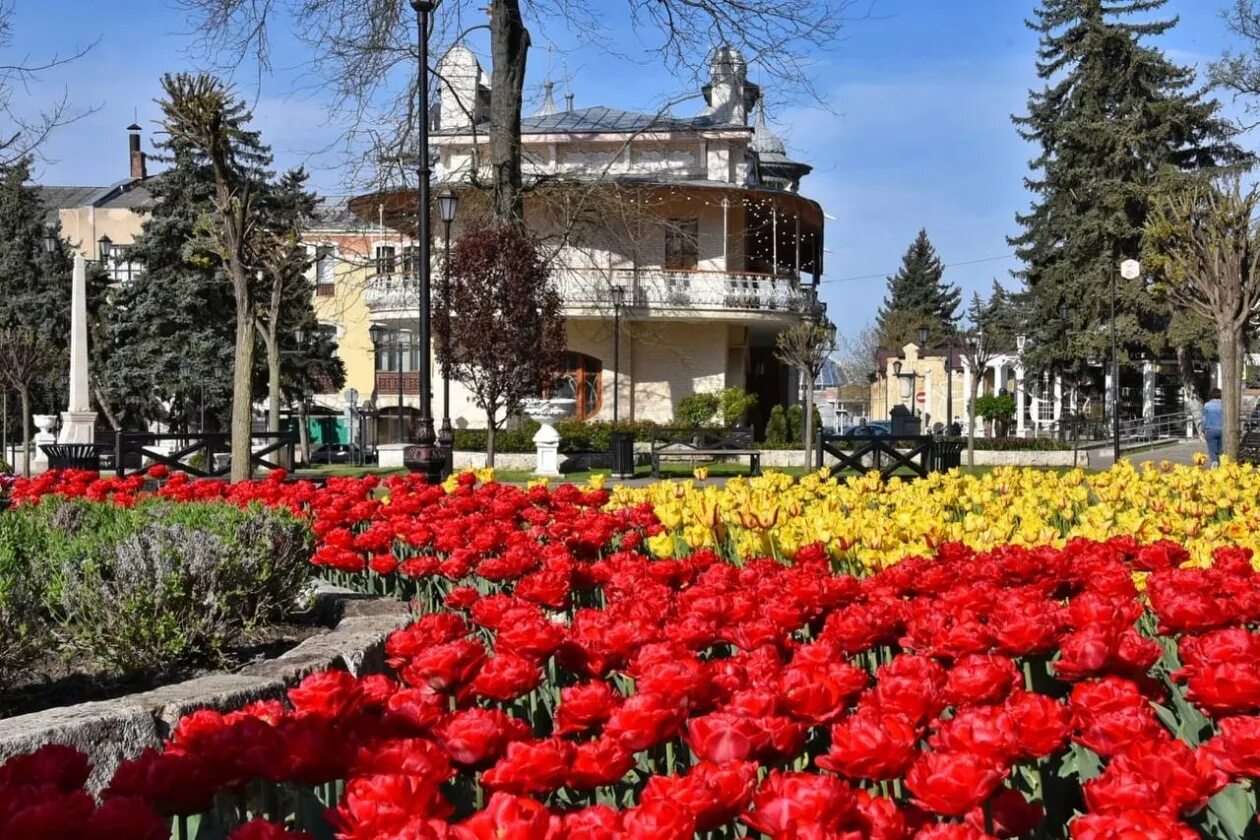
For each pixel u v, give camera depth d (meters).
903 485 11.34
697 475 11.42
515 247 24.64
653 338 42.38
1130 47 50.81
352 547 8.04
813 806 2.27
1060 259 53.69
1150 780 2.61
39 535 7.76
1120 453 39.41
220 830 3.14
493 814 2.14
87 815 2.35
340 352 57.75
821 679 3.23
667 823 2.19
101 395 45.97
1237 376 22.83
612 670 4.06
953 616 4.47
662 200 37.88
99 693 6.07
